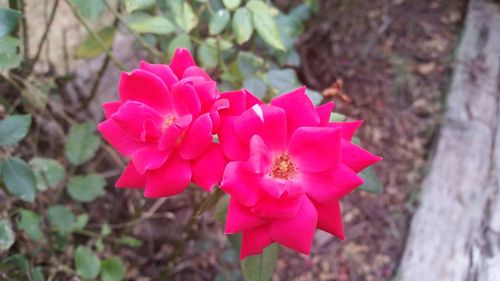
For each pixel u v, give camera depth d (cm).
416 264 43
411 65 60
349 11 62
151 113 23
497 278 40
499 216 45
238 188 21
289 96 23
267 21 31
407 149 53
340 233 24
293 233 22
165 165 23
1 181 32
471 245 43
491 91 55
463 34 61
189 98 22
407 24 64
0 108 40
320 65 59
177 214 46
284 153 23
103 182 38
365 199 50
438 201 47
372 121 55
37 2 44
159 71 24
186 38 34
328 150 22
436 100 56
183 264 44
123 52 49
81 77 48
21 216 33
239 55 34
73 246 42
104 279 35
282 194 21
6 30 27
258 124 22
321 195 23
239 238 34
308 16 50
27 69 39
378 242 47
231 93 23
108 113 25
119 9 41
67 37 46
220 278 42
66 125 45
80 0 34
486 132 52
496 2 64
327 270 45
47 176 36
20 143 41
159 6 36
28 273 33
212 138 22
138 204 44
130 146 24
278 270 45
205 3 35
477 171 48
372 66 60
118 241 41
